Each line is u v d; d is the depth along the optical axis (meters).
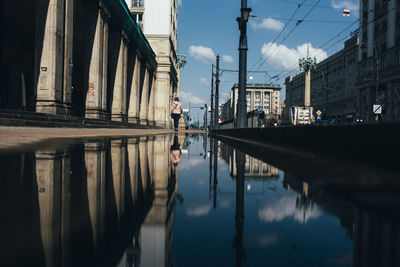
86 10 17.38
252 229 1.56
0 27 15.15
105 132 15.58
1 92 18.02
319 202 2.05
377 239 1.28
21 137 7.87
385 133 2.36
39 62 12.87
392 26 38.00
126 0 45.03
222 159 5.87
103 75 18.45
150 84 39.50
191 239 1.40
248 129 10.87
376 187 2.14
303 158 4.47
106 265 1.02
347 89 59.09
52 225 1.50
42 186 2.48
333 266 1.02
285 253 1.19
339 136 3.37
